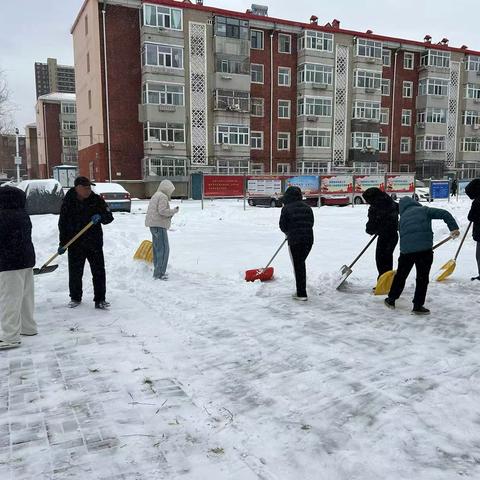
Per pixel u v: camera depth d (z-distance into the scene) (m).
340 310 5.27
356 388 3.26
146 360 3.84
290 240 5.69
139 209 22.11
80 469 2.37
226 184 21.73
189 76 34.03
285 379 3.43
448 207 22.47
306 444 2.57
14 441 2.64
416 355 3.87
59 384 3.39
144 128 33.16
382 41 40.75
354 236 11.93
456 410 2.92
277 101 38.12
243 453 2.50
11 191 4.16
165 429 2.75
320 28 37.91
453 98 44.25
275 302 5.63
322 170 39.41
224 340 4.30
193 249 10.00
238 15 35.00
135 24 32.59
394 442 2.58
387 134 42.81
